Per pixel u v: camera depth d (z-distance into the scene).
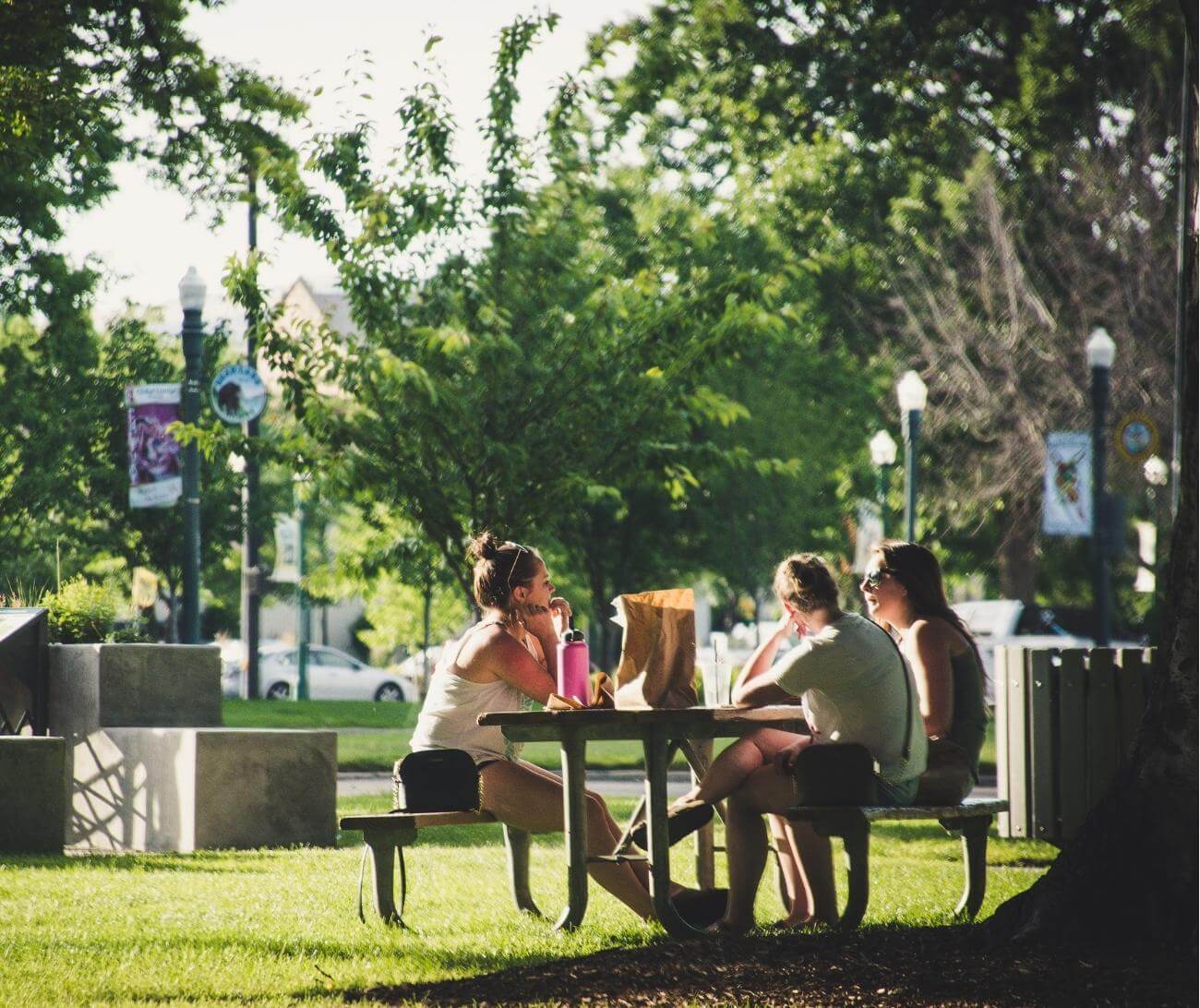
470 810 10.51
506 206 23.06
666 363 22.97
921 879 13.67
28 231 36.62
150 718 18.02
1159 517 41.72
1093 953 8.91
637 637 10.04
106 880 13.21
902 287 48.38
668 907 9.84
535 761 30.58
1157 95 44.56
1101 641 30.64
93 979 8.68
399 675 63.69
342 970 9.03
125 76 27.30
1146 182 44.16
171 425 22.73
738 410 23.31
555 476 22.81
